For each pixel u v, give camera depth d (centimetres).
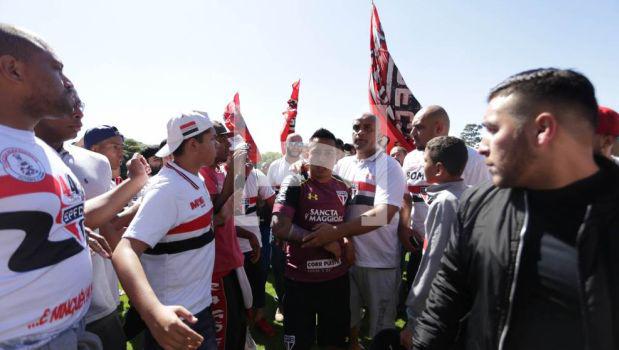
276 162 454
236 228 300
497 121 102
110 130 303
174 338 140
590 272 87
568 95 93
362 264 278
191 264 202
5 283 108
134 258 165
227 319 247
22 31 125
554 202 98
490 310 106
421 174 321
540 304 95
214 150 216
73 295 130
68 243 130
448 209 179
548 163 96
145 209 181
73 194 138
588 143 96
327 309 258
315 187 255
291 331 254
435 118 303
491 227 109
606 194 90
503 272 102
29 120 128
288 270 259
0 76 119
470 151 281
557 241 94
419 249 304
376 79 489
